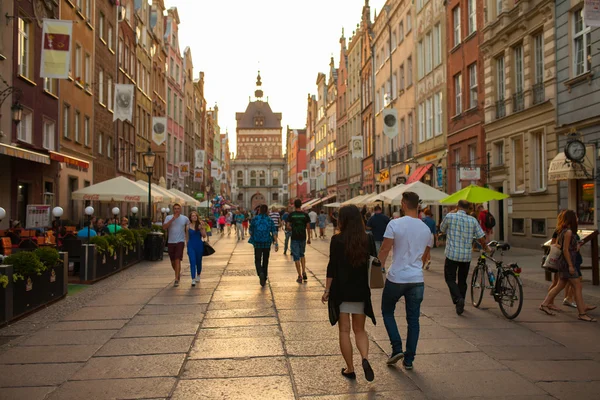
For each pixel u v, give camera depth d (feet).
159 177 153.48
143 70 135.64
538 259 57.21
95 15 94.73
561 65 60.08
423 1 106.52
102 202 100.68
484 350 22.31
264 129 494.59
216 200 208.85
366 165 167.32
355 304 18.37
